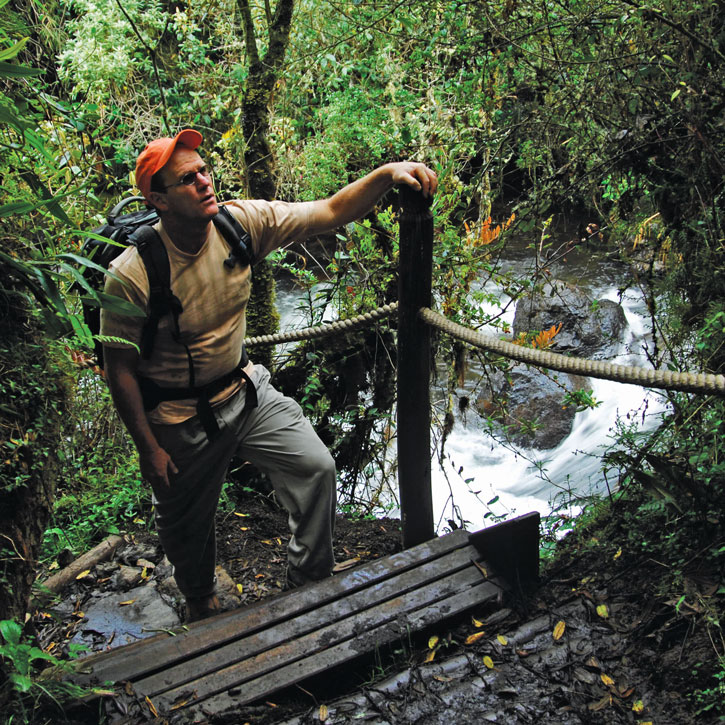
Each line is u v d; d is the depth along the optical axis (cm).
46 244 277
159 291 273
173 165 263
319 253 986
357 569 297
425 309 309
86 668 260
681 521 299
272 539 427
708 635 252
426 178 292
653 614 270
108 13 813
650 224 394
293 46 655
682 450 330
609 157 373
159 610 358
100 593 370
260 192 500
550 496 608
